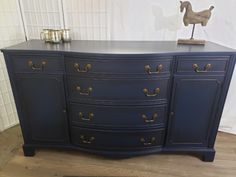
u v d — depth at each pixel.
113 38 1.85
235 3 1.60
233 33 1.69
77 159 1.64
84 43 1.61
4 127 2.01
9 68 1.36
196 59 1.26
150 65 1.25
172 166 1.56
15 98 1.46
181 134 1.51
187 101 1.39
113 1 1.72
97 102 1.38
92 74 1.30
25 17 1.89
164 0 1.67
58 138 1.59
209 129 1.49
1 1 1.74
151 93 1.34
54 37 1.59
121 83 1.31
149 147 1.55
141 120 1.43
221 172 1.50
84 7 1.78
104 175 1.48
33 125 1.55
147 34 1.80
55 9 1.83
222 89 1.35
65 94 1.42
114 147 1.54
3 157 1.65
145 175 1.48
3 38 1.83
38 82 1.39
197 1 1.64
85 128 1.50
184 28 1.74
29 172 1.50
